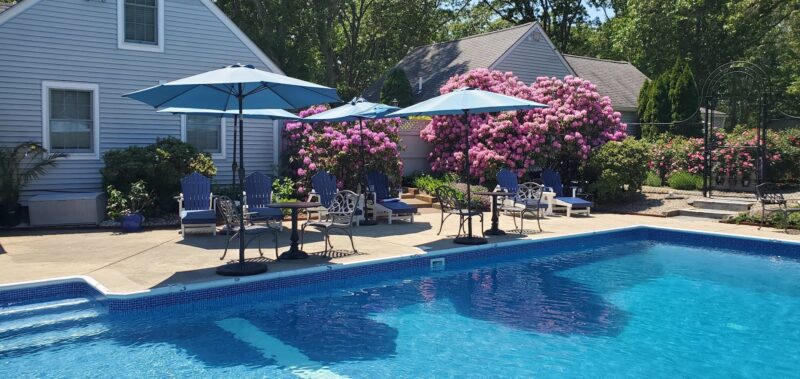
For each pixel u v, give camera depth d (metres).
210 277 7.20
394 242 10.09
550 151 16.52
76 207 11.67
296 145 15.58
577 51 43.59
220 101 8.40
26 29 12.52
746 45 35.12
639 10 33.91
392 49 36.41
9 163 11.59
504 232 11.12
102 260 8.27
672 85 23.56
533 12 40.28
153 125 14.24
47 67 12.80
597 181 15.80
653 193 16.75
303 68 24.09
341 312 6.84
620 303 7.32
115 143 13.73
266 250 9.19
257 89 7.55
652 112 24.03
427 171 18.34
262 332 6.08
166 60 14.29
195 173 11.40
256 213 8.81
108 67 13.53
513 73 21.86
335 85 31.22
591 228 12.17
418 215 14.07
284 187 14.39
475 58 22.78
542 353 5.54
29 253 8.77
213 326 6.25
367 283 8.25
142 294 6.46
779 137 17.80
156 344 5.68
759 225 12.55
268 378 4.88
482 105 9.27
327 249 9.33
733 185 17.47
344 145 13.66
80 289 7.01
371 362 5.27
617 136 17.03
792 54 37.62
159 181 12.55
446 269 9.23
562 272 9.11
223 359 5.30
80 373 4.95
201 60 14.80
